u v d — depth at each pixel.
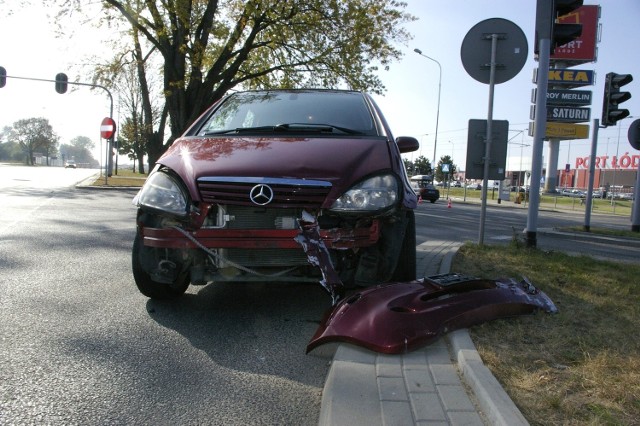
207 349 3.45
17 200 14.33
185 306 4.37
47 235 7.98
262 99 5.39
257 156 3.84
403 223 3.81
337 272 3.61
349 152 3.91
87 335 3.63
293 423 2.55
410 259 4.18
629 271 5.93
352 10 19.52
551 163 62.22
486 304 3.50
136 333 3.70
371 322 3.14
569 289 4.79
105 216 11.05
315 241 3.50
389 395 2.53
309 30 20.09
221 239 3.55
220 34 19.70
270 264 3.61
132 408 2.64
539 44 7.47
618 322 3.72
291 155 3.83
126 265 5.92
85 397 2.73
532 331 3.39
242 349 3.47
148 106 24.77
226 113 5.15
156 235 3.66
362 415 2.36
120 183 27.44
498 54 7.16
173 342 3.55
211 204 3.59
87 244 7.26
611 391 2.52
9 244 7.08
